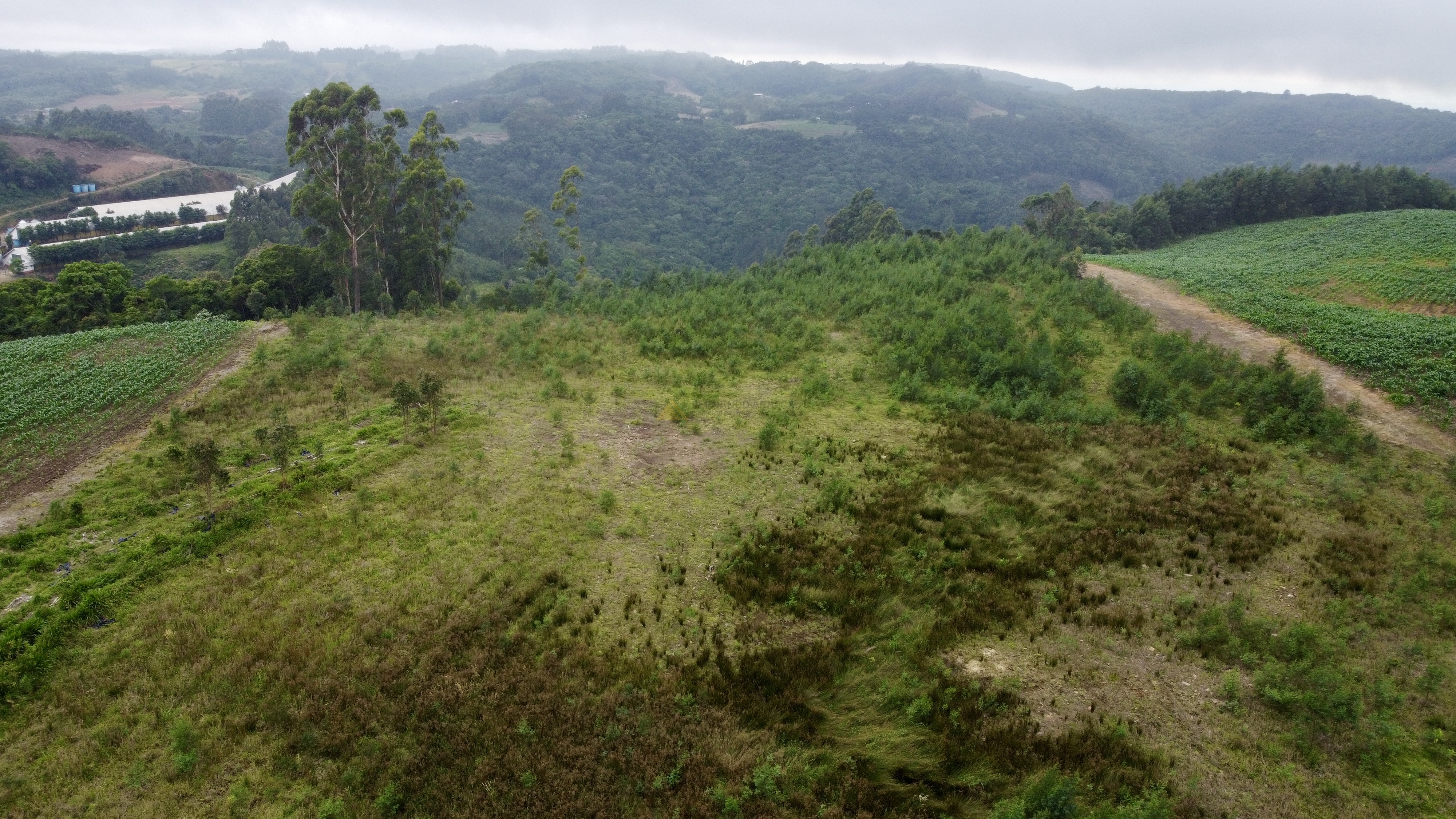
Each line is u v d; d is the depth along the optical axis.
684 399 23.06
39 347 28.81
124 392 23.66
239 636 11.63
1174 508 16.42
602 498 15.94
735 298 37.41
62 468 18.48
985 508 16.22
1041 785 9.06
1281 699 10.64
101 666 10.98
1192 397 23.95
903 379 24.72
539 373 25.75
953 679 11.11
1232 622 12.52
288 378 25.16
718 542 14.73
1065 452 19.58
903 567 14.02
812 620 12.62
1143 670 11.50
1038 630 12.35
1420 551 14.88
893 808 9.23
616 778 9.45
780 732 10.30
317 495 15.92
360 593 12.78
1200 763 9.81
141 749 9.66
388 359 27.48
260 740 9.81
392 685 10.68
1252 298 39.16
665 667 11.38
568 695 10.73
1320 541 15.36
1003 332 28.88
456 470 17.28
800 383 25.31
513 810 8.95
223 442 19.92
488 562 13.76
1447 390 24.16
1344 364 28.42
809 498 16.70
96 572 13.29
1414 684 11.30
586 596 12.95
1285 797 9.35
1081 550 14.69
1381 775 9.72
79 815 8.76
